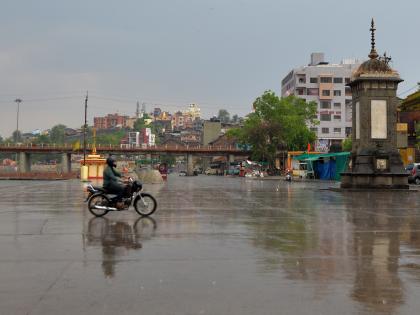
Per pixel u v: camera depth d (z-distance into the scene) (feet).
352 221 42.96
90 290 19.29
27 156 397.39
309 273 22.31
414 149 187.83
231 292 19.04
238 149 402.72
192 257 26.05
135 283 20.39
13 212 50.24
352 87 100.99
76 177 239.71
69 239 32.17
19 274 21.97
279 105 291.17
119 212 50.62
